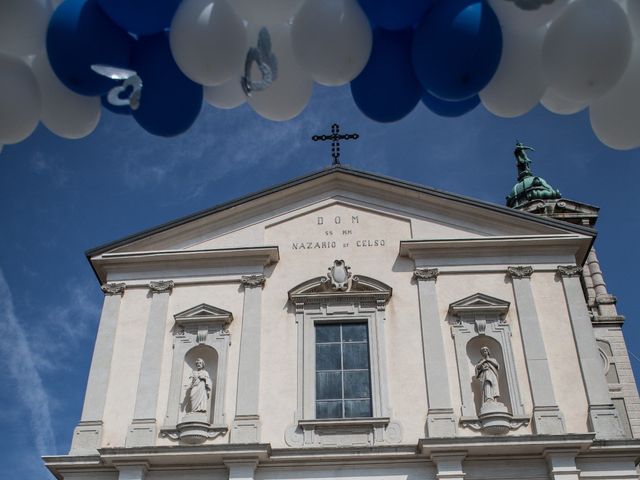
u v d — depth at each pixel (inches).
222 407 747.4
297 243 860.6
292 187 893.2
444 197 871.7
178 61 268.8
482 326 784.9
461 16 251.1
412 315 799.1
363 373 772.6
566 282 814.5
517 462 697.6
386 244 853.2
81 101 296.8
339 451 703.1
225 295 826.8
